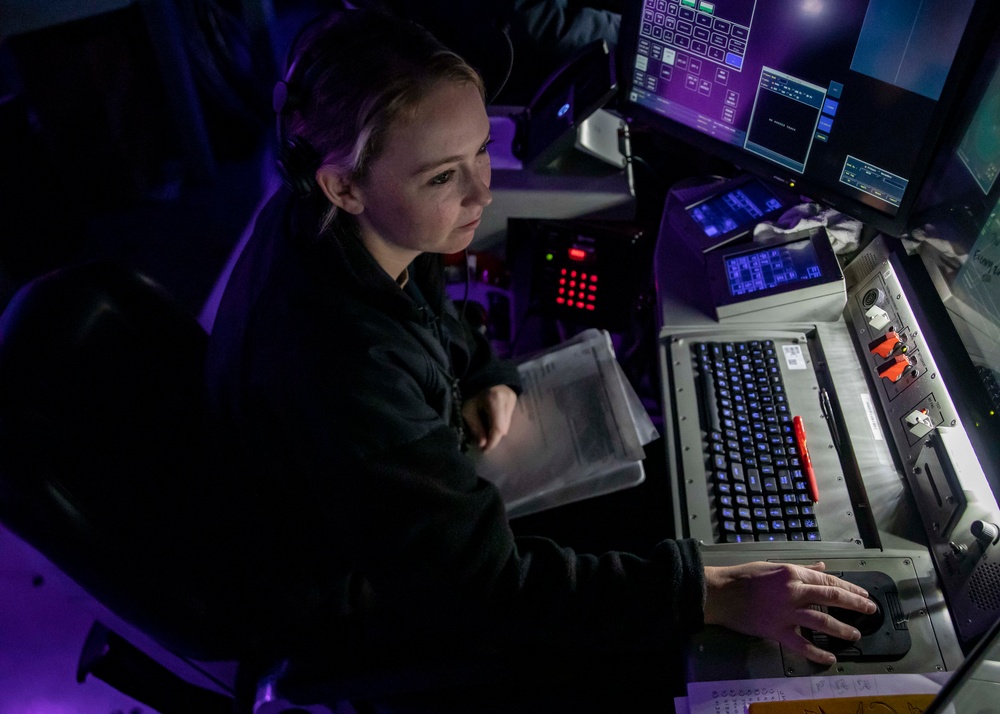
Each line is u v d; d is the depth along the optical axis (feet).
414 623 3.28
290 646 3.64
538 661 3.82
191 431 3.49
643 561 3.25
